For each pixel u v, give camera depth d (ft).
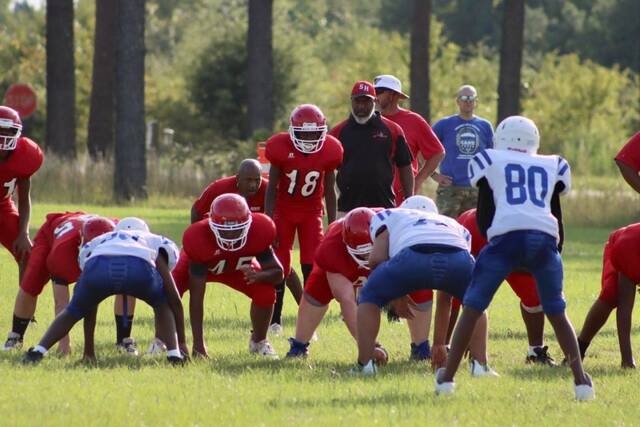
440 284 75.61
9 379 75.25
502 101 302.86
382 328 106.01
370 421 63.62
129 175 266.36
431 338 98.53
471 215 87.56
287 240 104.27
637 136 92.02
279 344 96.58
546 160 73.10
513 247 70.64
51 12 314.35
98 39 318.45
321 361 86.28
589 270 157.28
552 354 92.94
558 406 69.15
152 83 492.95
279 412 66.28
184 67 476.95
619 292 85.40
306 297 88.28
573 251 186.09
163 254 82.69
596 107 507.71
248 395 71.20
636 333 105.91
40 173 268.82
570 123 502.38
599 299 87.25
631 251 83.61
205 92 438.81
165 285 82.28
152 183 274.98
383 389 73.67
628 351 85.76
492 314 115.75
